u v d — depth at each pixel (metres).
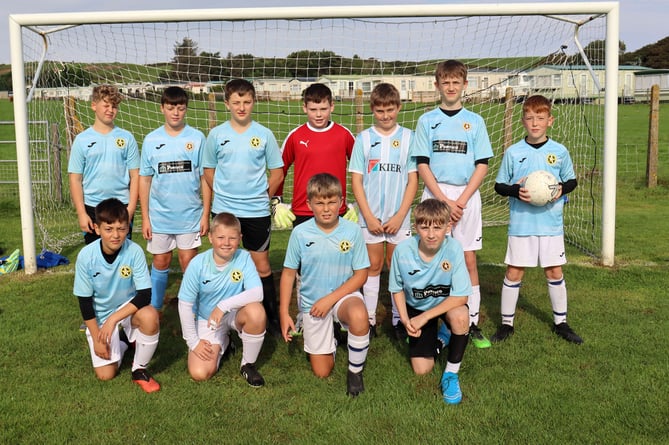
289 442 2.67
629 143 17.83
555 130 9.17
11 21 5.44
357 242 3.45
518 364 3.51
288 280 3.51
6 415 2.92
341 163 4.22
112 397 3.12
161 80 7.39
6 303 4.76
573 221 8.01
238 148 4.04
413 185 4.11
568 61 6.75
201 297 3.47
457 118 4.05
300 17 5.43
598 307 4.52
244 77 7.09
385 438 2.68
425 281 3.38
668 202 9.46
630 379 3.24
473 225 4.07
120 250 3.35
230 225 3.26
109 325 3.20
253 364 3.40
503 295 4.04
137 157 4.45
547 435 2.67
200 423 2.84
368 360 3.63
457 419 2.85
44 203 9.27
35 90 6.29
